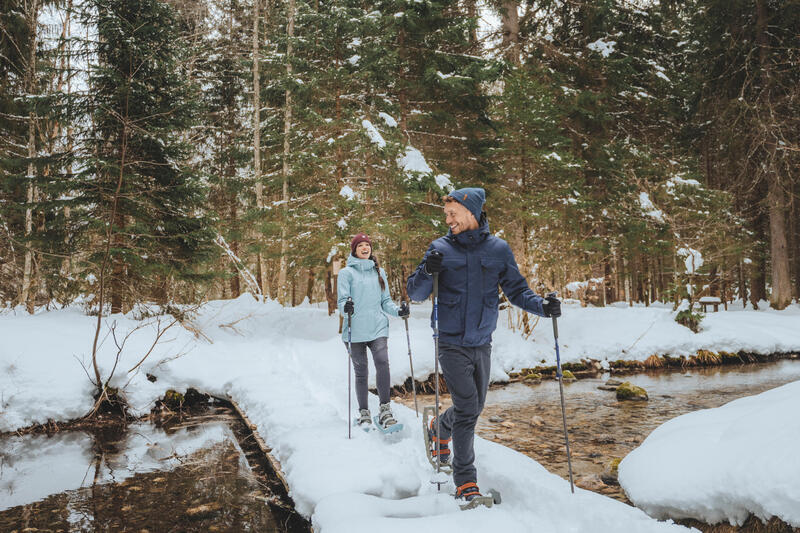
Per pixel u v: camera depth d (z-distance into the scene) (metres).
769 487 2.03
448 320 2.56
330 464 3.13
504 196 9.91
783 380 7.33
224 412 5.70
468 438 2.63
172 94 8.90
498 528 2.25
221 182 14.33
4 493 3.41
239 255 16.09
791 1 12.77
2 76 9.77
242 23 17.25
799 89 13.23
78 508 3.17
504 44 12.55
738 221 13.16
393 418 3.83
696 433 2.75
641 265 16.61
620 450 4.21
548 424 5.14
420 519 2.33
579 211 11.25
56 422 5.09
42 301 9.30
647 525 2.05
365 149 9.48
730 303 18.64
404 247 11.59
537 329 9.57
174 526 2.92
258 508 3.18
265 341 8.77
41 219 9.21
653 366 8.77
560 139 10.30
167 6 8.99
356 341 4.03
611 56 13.44
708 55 14.96
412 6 10.15
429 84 10.85
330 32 9.59
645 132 15.13
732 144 14.38
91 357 5.74
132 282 8.53
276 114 14.35
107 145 8.44
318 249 9.84
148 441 4.64
